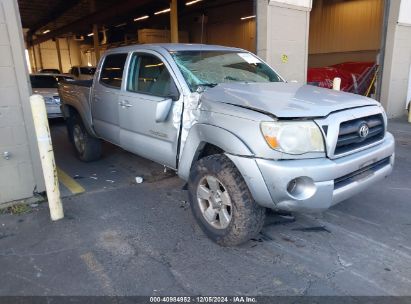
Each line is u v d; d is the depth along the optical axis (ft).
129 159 21.06
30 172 14.44
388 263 10.23
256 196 9.71
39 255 10.84
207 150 11.82
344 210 13.66
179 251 10.95
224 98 10.93
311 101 10.45
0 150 13.64
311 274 9.76
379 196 14.99
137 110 14.35
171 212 13.74
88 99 18.60
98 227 12.57
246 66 14.84
